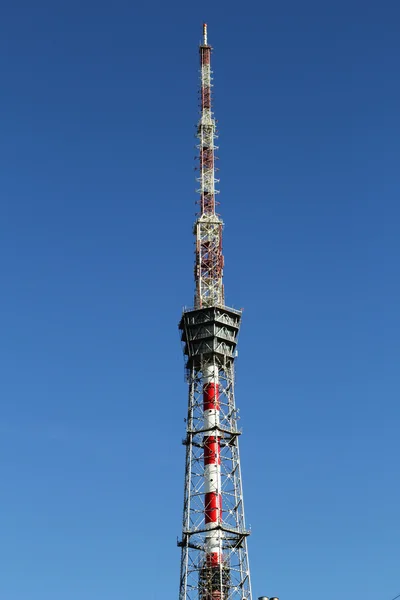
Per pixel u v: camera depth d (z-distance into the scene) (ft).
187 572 572.10
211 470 601.62
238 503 595.47
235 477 603.67
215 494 593.42
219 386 636.07
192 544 582.76
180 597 566.36
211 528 581.12
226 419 624.59
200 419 623.36
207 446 611.47
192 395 632.79
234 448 615.57
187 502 594.65
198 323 652.89
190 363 649.20
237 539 584.81
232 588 568.00
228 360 650.84
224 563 575.38
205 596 561.43
